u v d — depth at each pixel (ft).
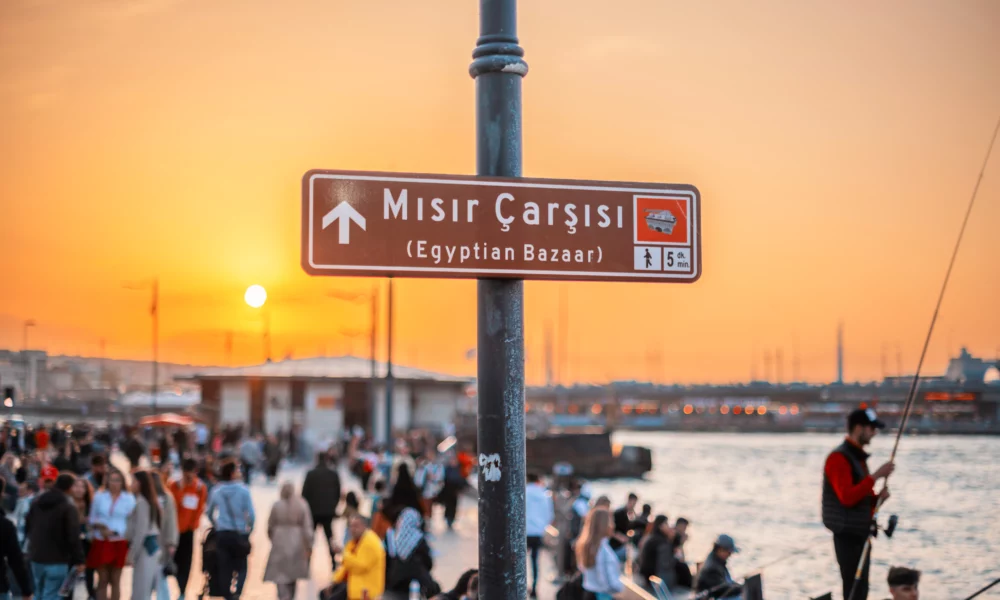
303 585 56.24
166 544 44.32
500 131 12.37
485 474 12.06
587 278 12.39
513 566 11.89
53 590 38.73
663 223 12.67
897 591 24.06
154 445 152.66
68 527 38.99
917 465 304.50
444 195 12.04
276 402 237.66
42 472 58.03
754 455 427.33
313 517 59.62
